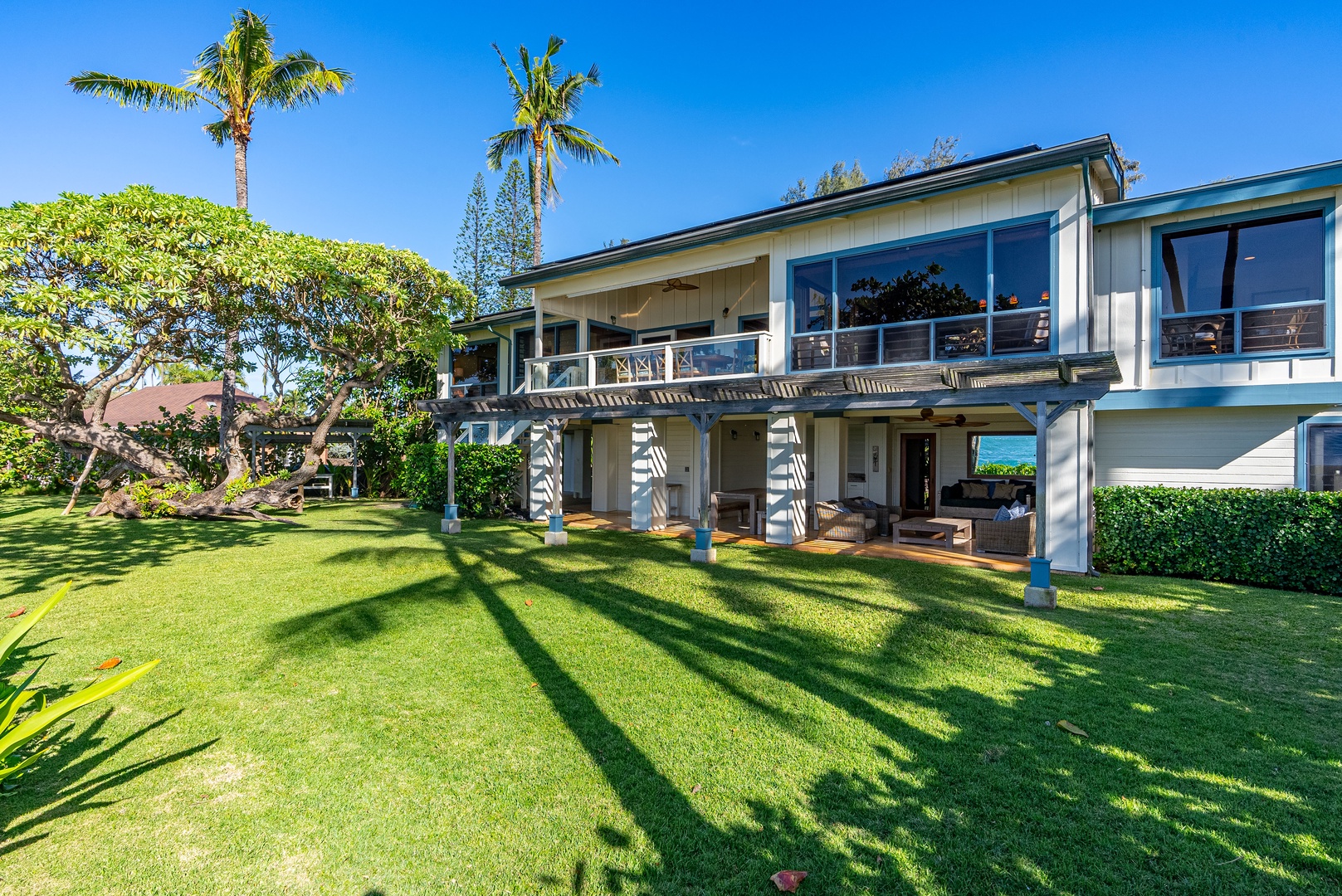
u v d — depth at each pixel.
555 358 15.51
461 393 21.03
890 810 3.22
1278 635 6.16
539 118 24.56
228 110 19.70
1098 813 3.19
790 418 11.85
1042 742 3.96
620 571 9.23
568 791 3.41
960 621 6.62
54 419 13.68
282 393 16.67
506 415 12.66
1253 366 8.87
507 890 2.65
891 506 14.65
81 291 8.65
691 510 16.06
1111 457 10.05
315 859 2.86
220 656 5.50
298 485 16.14
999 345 9.77
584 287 15.15
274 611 6.96
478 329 20.14
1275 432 8.95
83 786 3.45
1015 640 5.99
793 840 2.97
